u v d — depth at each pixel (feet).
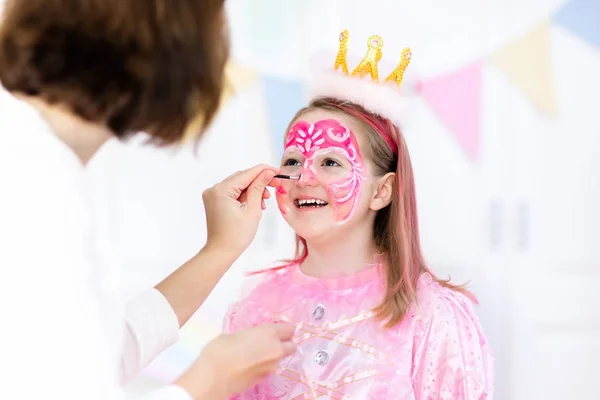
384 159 3.51
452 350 3.17
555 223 7.71
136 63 1.78
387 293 3.33
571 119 7.72
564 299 7.69
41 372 1.71
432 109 7.47
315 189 3.38
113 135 2.03
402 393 3.13
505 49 7.57
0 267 1.73
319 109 3.53
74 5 1.76
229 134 7.34
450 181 7.54
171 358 7.30
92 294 1.84
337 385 3.19
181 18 1.85
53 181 1.82
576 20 7.67
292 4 7.30
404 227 3.44
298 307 3.43
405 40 7.38
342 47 3.59
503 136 7.61
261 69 7.33
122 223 7.21
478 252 7.56
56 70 1.78
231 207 3.02
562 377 7.67
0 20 1.86
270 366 2.39
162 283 2.88
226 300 7.28
